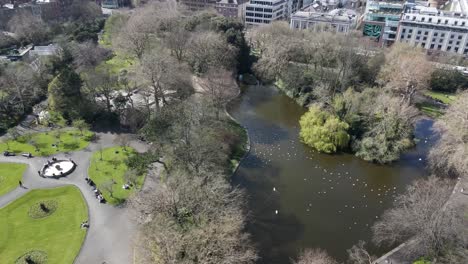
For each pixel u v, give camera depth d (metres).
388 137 105.62
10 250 71.69
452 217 67.19
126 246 72.88
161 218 63.81
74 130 114.75
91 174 93.81
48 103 124.06
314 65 152.62
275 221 84.44
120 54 164.50
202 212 64.12
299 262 67.50
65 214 81.00
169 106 110.56
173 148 89.19
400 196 84.00
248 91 155.88
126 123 116.81
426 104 144.25
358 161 107.88
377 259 72.00
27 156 100.69
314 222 84.50
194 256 56.00
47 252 71.25
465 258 63.25
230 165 103.19
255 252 74.06
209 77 127.06
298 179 99.44
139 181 90.62
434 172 101.25
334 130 109.25
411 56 138.50
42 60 146.50
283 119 132.75
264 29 171.25
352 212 88.06
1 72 129.25
